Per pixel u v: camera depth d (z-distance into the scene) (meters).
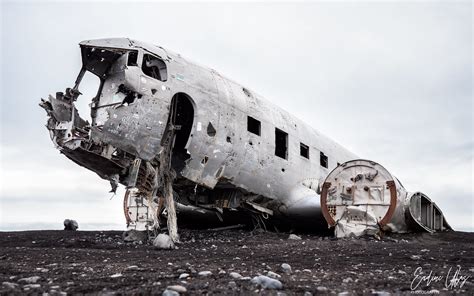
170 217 9.63
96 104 9.13
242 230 12.77
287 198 12.77
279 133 12.95
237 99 11.33
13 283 4.29
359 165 11.02
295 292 4.18
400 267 6.24
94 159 8.95
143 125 9.20
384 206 10.62
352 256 7.52
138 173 9.37
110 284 4.41
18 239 10.09
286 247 8.82
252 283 4.40
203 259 6.84
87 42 9.02
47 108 9.07
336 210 11.08
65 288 4.19
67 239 10.15
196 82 10.33
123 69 9.07
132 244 9.45
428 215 12.86
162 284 4.41
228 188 11.55
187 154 10.34
